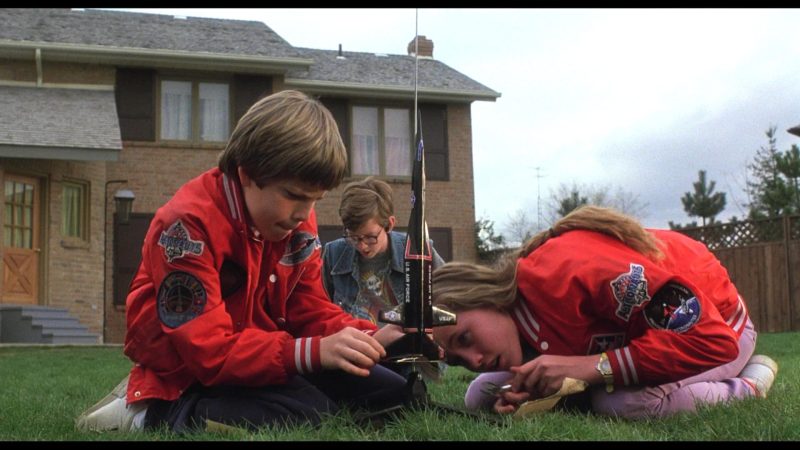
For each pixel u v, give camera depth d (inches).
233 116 598.5
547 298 100.8
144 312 96.3
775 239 558.6
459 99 649.6
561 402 107.7
